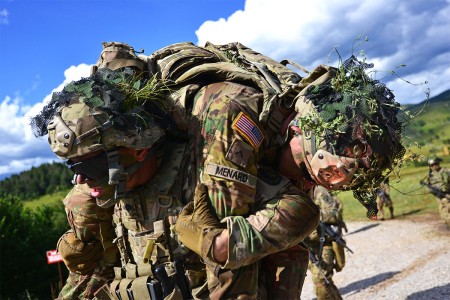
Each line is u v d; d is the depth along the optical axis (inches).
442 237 406.6
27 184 2689.5
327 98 64.9
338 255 221.6
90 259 88.7
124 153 68.5
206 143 65.6
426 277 258.1
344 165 63.2
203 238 61.9
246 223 61.8
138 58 78.5
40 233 451.2
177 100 70.4
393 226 535.2
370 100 63.7
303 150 66.4
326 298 212.7
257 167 66.2
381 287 259.1
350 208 713.6
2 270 404.5
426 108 68.5
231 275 63.6
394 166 68.1
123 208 76.5
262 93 68.8
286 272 74.8
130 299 75.9
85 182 69.9
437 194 419.5
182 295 70.9
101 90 66.5
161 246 72.0
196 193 64.0
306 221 64.1
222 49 83.4
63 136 65.4
